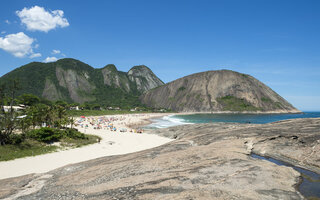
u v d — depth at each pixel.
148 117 168.75
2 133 33.62
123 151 37.38
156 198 9.91
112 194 11.31
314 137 21.56
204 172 13.71
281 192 10.73
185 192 10.36
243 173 13.31
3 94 37.84
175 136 52.69
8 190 14.70
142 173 14.92
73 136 44.31
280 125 34.50
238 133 30.80
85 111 159.62
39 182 16.72
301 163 17.44
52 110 59.62
